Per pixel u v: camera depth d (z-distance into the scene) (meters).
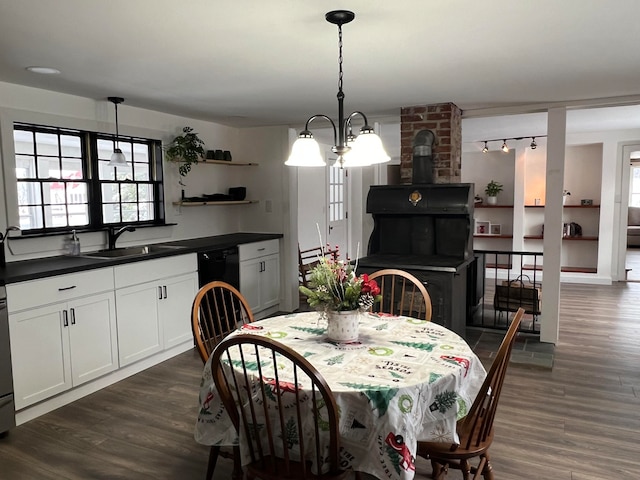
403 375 1.73
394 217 4.19
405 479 1.55
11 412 2.71
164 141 4.50
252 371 1.79
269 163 5.35
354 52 2.60
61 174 3.69
